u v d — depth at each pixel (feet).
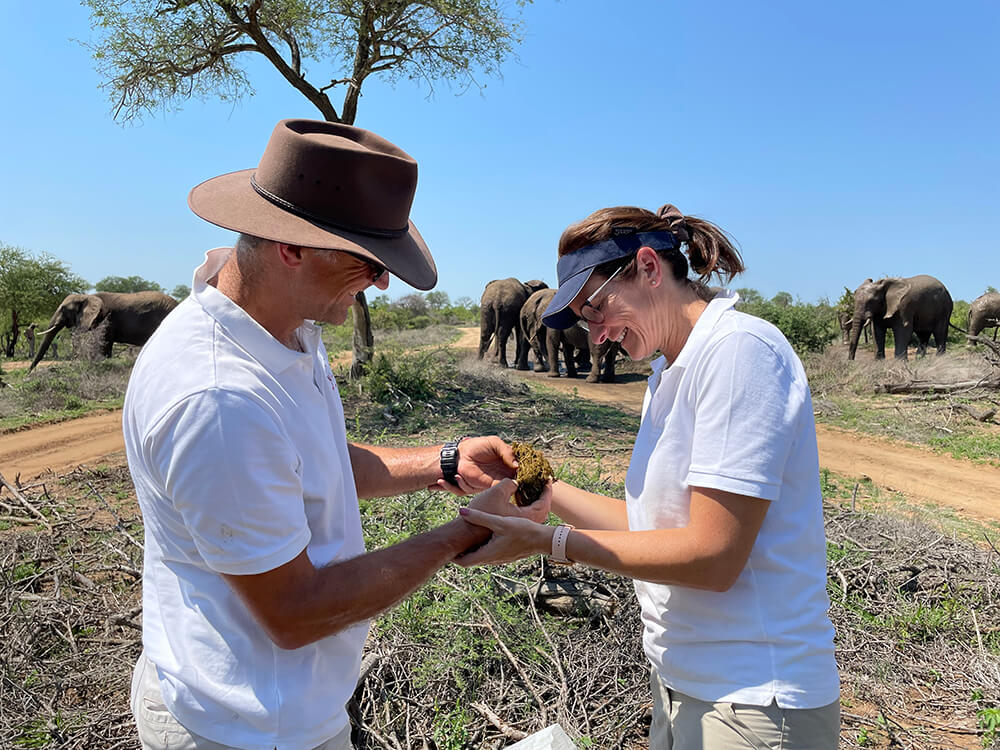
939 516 21.21
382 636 11.49
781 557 5.22
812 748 5.26
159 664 5.01
